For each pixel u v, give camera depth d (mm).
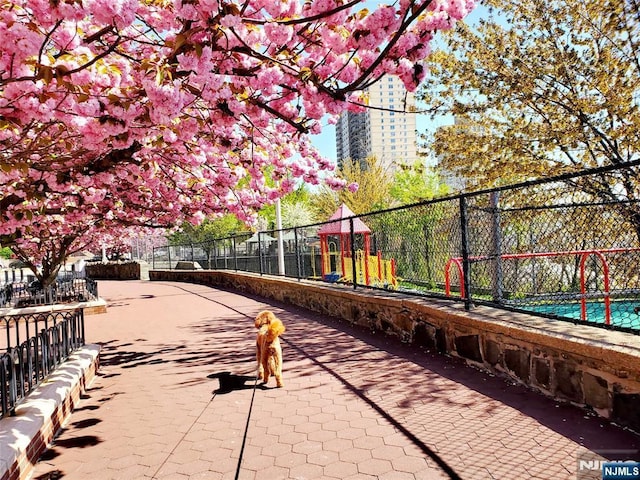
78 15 2633
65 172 4645
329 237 17031
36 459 3822
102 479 3502
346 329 8734
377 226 14117
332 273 14594
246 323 10539
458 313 5938
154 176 6539
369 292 9023
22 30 2643
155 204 8070
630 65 10469
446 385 5074
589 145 10914
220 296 16938
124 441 4215
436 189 33344
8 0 2762
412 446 3654
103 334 10398
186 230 36375
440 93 12750
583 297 7121
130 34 4137
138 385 6059
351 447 3730
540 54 11320
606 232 7992
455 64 12234
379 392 5027
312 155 8109
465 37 12133
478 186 12469
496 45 11852
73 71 2908
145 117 3514
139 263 32031
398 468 3320
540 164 11148
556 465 3178
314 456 3625
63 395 4695
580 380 4090
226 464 3609
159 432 4387
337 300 9938
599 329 4406
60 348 5824
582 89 11203
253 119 4758
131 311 14234
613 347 3707
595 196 8438
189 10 2793
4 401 3951
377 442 3785
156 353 8016
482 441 3635
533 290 9250
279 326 5660
